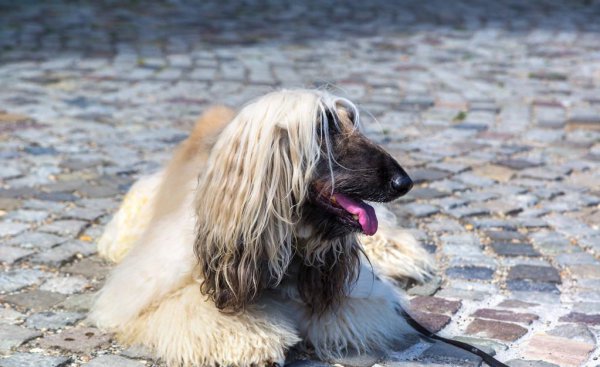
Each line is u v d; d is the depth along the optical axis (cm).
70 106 939
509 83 1077
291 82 1052
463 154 808
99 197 678
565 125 903
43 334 448
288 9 1590
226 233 394
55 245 577
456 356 428
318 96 407
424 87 1051
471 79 1095
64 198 672
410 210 660
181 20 1459
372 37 1348
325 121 400
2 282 515
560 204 680
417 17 1530
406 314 470
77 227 612
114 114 914
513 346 442
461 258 570
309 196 404
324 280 426
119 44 1255
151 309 436
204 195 404
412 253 539
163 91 1008
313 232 411
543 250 585
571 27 1445
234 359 398
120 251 546
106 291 470
